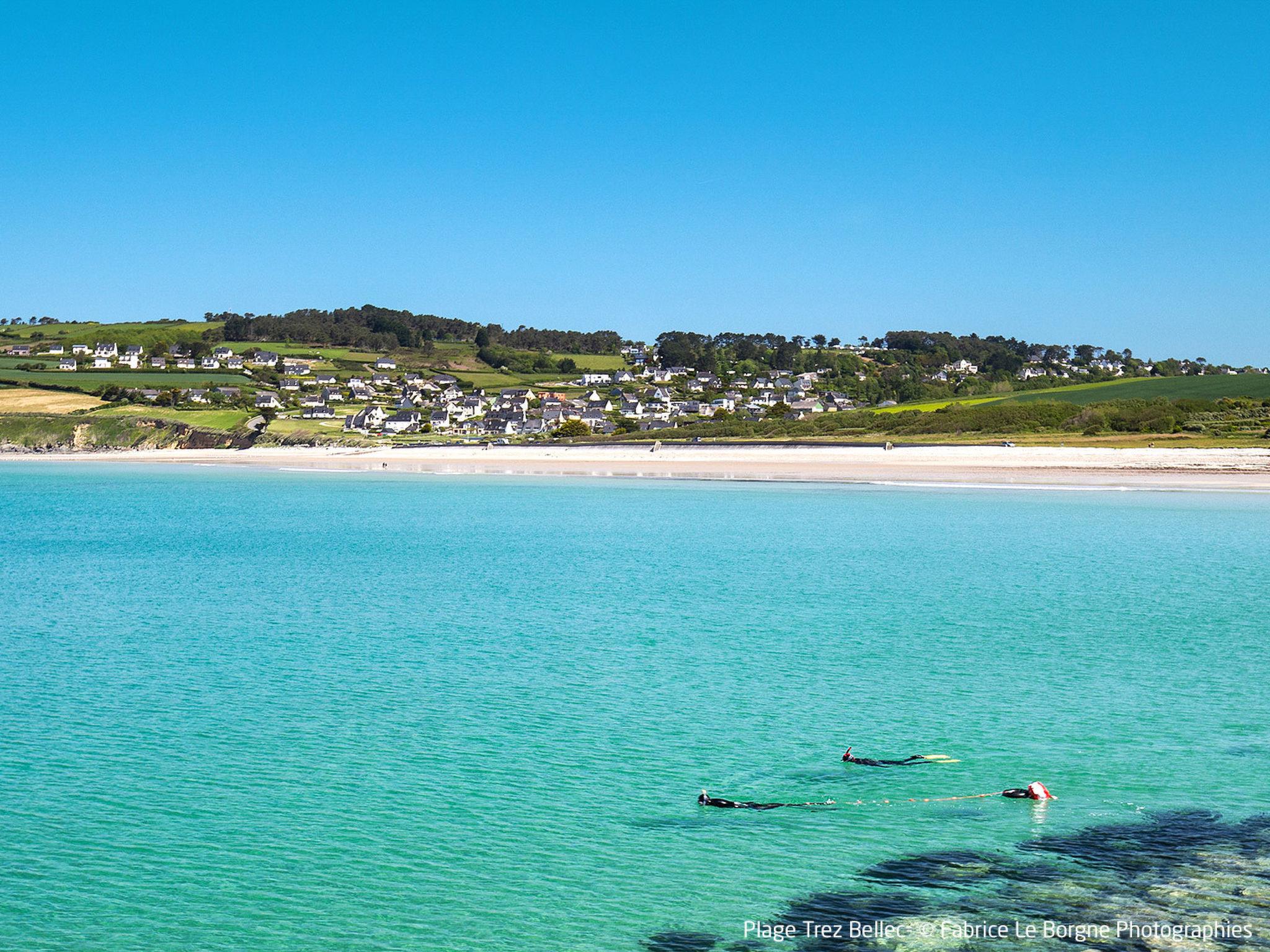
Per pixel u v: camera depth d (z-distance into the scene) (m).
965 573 46.47
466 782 20.78
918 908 15.75
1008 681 27.81
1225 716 24.69
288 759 22.06
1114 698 26.20
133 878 16.66
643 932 15.09
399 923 15.31
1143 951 14.42
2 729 24.08
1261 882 16.42
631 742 23.14
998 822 18.80
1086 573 46.25
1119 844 17.88
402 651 31.81
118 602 40.62
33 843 17.92
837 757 22.17
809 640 32.88
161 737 23.52
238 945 14.68
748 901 16.02
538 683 27.94
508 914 15.59
